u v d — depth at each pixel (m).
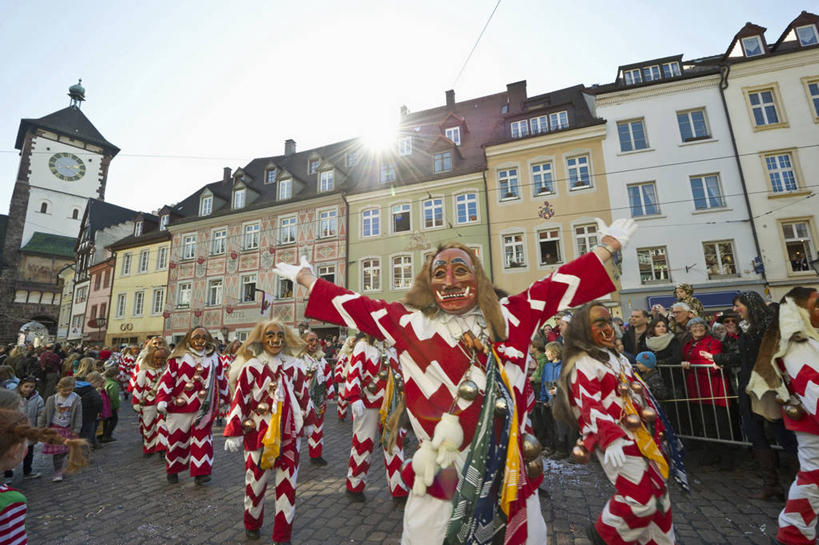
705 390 4.64
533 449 1.46
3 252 44.88
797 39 17.42
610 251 1.73
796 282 14.82
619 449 2.18
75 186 49.97
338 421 9.05
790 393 2.68
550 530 3.33
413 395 1.63
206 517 3.94
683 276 15.77
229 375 3.60
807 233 15.34
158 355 6.78
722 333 4.85
